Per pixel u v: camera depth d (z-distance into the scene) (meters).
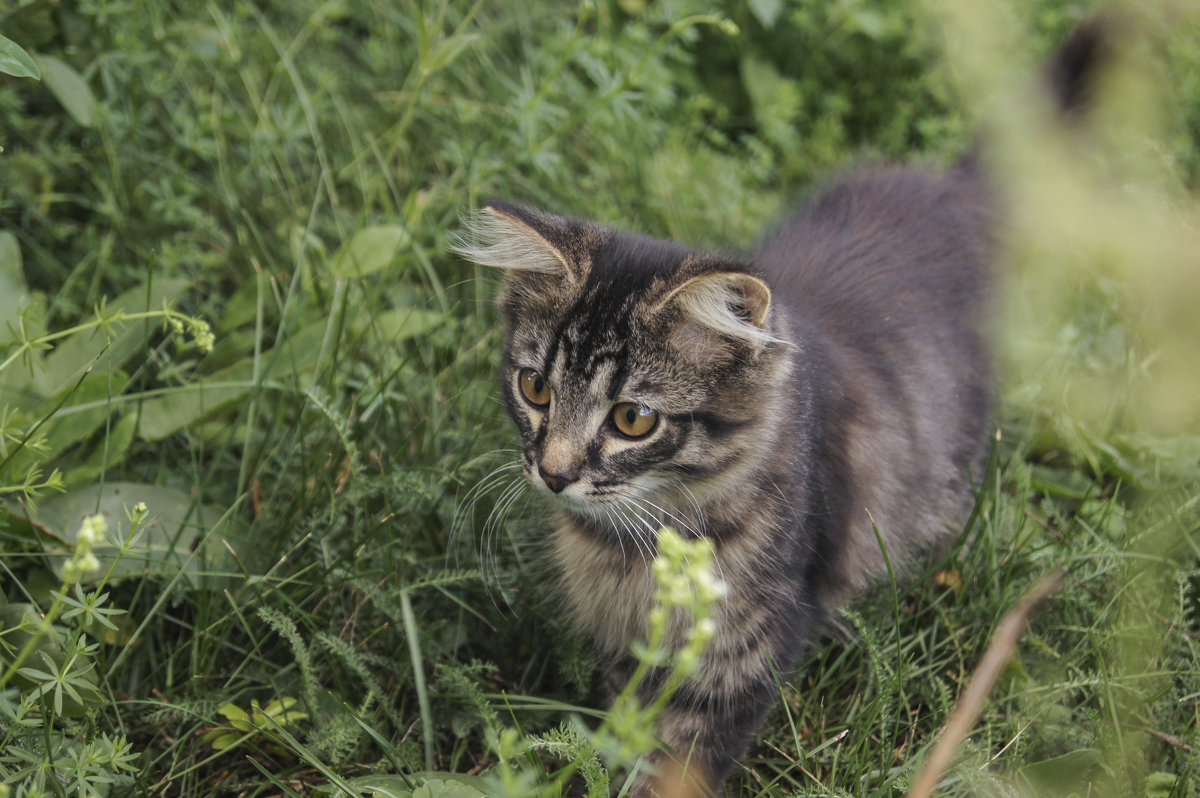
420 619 0.86
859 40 1.10
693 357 0.81
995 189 0.94
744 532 0.82
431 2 1.04
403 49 1.04
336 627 0.85
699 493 0.82
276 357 0.89
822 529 0.84
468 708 0.84
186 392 0.88
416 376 0.92
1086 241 0.92
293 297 0.92
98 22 0.92
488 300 0.95
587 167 1.03
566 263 0.82
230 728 0.81
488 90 1.03
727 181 1.02
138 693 0.83
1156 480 0.91
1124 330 0.98
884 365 0.87
